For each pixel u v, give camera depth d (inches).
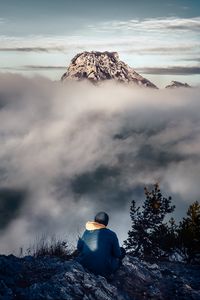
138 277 268.1
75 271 239.0
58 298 212.5
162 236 400.8
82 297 219.8
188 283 272.4
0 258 247.8
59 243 316.8
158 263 319.9
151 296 246.4
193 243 361.7
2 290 210.5
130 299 236.4
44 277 239.9
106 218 250.5
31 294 210.4
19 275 238.5
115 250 247.6
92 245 245.3
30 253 304.0
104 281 239.6
